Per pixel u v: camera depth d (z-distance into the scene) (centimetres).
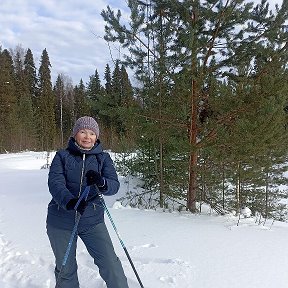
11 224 686
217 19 752
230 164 823
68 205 320
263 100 725
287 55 748
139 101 838
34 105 5791
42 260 491
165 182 934
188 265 470
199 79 753
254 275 443
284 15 756
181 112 806
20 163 2602
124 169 1084
